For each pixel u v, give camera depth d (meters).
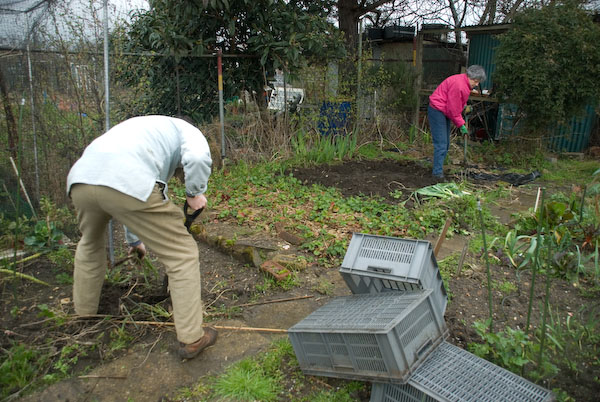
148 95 6.53
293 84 8.41
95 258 2.91
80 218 2.67
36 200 4.47
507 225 4.94
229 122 7.69
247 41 7.04
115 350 2.82
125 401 2.42
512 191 6.50
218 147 7.01
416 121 10.02
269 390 2.47
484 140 10.00
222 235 4.40
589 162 8.42
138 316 3.14
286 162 7.40
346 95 8.82
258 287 3.56
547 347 2.74
